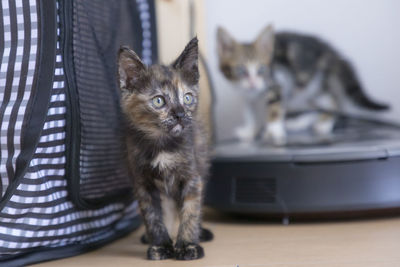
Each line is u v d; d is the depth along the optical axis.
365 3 1.15
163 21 1.06
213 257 0.73
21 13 0.71
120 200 0.83
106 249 0.79
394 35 1.14
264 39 1.17
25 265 0.72
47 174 0.73
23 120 0.70
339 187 0.86
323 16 1.17
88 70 0.77
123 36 0.86
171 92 0.75
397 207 0.86
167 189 0.77
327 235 0.81
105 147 0.81
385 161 0.86
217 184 0.90
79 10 0.75
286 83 1.19
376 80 1.16
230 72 1.18
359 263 0.70
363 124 1.16
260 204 0.87
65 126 0.73
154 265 0.71
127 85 0.76
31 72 0.71
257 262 0.71
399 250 0.74
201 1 1.13
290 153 0.88
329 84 1.19
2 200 0.69
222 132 1.19
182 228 0.75
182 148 0.75
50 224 0.73
